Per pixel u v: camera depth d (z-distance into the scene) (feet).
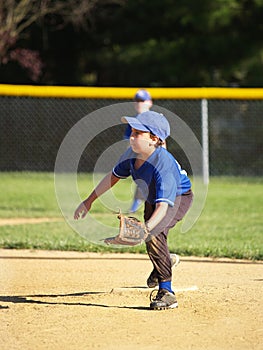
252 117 184.65
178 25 207.10
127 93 136.87
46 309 50.70
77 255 79.05
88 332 44.24
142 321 46.83
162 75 203.72
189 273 67.87
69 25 214.69
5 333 44.32
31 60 206.59
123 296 55.42
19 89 133.90
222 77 202.59
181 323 46.24
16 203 128.47
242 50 198.29
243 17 198.90
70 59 221.46
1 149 188.14
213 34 201.67
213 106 184.34
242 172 182.60
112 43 215.10
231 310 49.73
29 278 65.16
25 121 188.65
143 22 209.97
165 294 50.29
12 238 87.76
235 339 42.57
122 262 74.49
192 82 202.49
